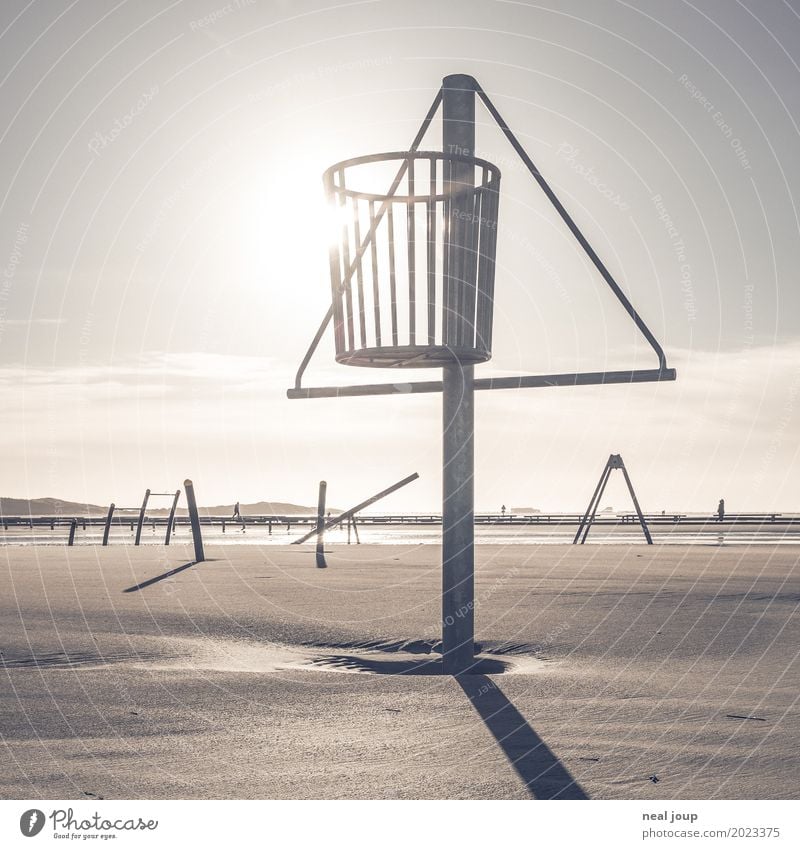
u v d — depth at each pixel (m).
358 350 7.80
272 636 9.68
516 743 5.40
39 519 65.88
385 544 31.84
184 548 27.48
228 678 7.36
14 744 5.40
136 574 17.11
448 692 6.84
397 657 8.56
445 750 5.26
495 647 9.01
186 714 6.13
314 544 30.70
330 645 9.19
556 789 4.61
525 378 8.37
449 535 8.02
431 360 8.08
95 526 60.69
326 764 5.01
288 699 6.59
